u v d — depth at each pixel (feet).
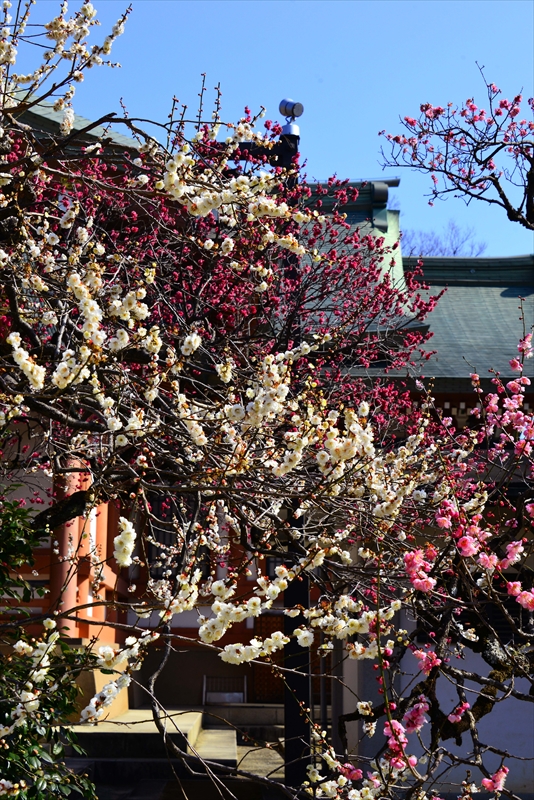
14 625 11.23
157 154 14.89
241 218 18.94
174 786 34.24
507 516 23.58
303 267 30.58
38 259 17.87
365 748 30.96
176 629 54.03
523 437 18.01
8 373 17.88
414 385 34.19
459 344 41.93
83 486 32.65
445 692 31.73
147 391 14.60
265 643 10.63
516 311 47.44
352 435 11.98
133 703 49.73
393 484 16.34
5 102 17.31
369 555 16.69
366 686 31.35
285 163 28.71
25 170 15.92
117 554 9.44
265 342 28.40
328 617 12.75
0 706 16.10
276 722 51.60
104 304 16.55
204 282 28.40
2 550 19.65
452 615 15.83
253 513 19.58
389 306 32.73
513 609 30.55
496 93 28.78
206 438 13.78
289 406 15.37
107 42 16.56
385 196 50.39
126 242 25.68
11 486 21.16
